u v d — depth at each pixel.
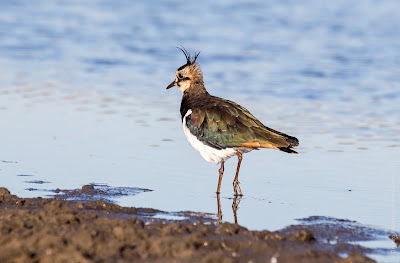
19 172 13.91
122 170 14.41
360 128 19.09
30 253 8.12
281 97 22.91
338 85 24.61
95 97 22.50
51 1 41.69
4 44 30.66
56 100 21.81
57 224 9.42
